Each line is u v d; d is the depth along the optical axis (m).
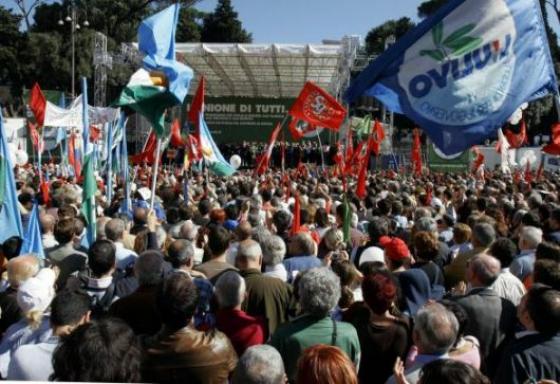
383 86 5.51
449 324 3.16
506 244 5.25
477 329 4.10
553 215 6.84
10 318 4.14
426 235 5.23
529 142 41.19
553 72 5.37
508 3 5.32
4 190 5.63
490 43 5.35
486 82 5.35
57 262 5.39
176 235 6.89
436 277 5.13
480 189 13.16
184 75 7.13
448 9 5.36
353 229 7.59
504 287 4.71
